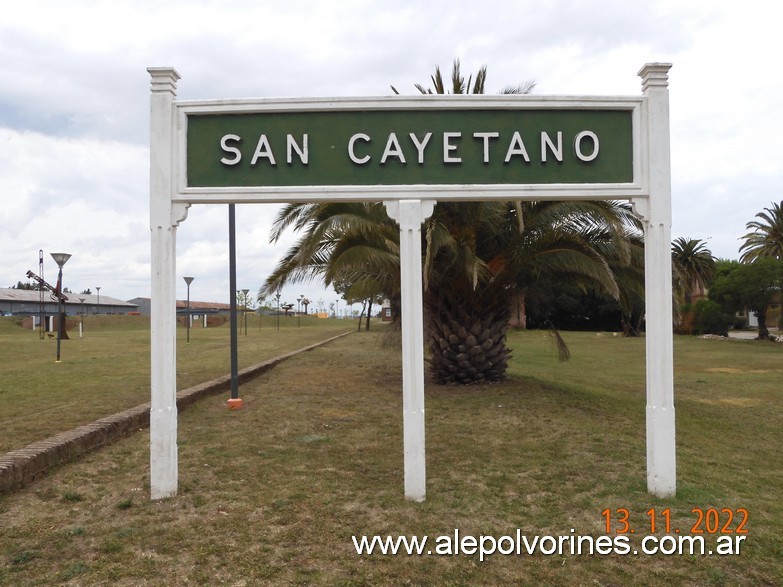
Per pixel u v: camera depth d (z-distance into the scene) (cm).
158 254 470
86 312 8225
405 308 473
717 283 3572
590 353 2314
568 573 348
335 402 968
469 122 478
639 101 479
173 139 474
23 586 326
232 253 928
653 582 337
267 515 436
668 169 476
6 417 787
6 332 4262
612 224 845
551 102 475
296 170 475
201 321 6619
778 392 1273
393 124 477
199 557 363
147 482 513
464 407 908
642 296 1045
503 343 1177
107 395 994
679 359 2130
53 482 509
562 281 1097
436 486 511
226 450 634
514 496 485
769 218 3834
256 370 1347
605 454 623
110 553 369
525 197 480
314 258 998
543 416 834
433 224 913
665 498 477
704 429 853
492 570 352
